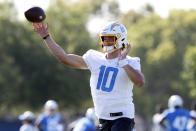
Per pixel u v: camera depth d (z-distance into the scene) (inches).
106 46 751.7
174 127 1609.3
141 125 5644.7
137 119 5767.7
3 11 4441.4
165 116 1621.6
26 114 1845.5
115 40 749.9
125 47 764.6
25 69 4434.1
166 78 5260.8
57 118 1983.3
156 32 5403.5
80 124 1453.0
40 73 4392.2
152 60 5216.5
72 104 4549.7
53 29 4554.6
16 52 4421.8
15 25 4448.8
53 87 4441.4
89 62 757.3
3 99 4397.1
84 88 4542.3
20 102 4446.4
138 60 746.2
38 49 4424.2
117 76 746.2
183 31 5255.9
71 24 4680.1
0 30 4414.4
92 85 762.2
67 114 4795.8
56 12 4680.1
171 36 5280.5
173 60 5206.7
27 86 4372.5
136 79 713.6
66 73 4441.4
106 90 749.3
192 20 5206.7
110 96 749.3
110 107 751.1
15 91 4345.5
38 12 732.7
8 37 4414.4
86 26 4837.6
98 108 760.3
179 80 5142.7
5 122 3821.4
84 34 4682.6
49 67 4402.1
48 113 1994.3
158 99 5295.3
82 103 4672.7
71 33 4655.5
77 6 5251.0
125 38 759.7
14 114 4950.8
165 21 5388.8
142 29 5477.4
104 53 775.7
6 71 4313.5
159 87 5339.6
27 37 4453.7
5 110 4918.8
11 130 3818.9
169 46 5162.4
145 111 5319.9
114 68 747.4
